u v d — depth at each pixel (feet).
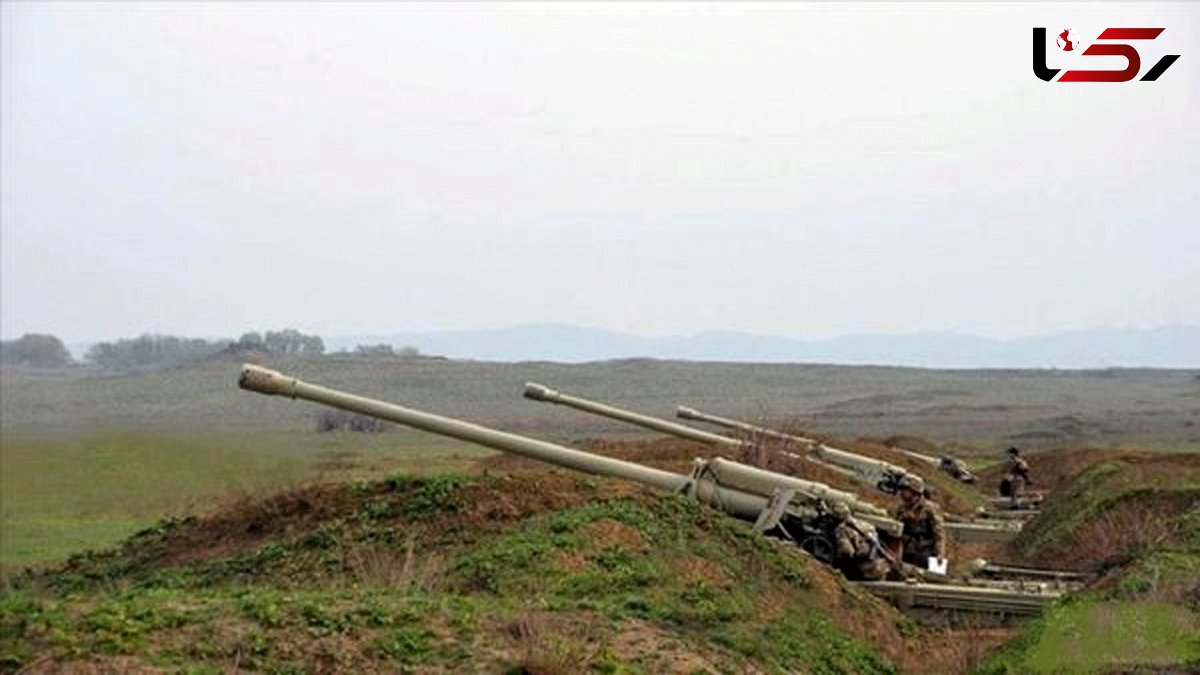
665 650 35.19
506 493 56.70
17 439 103.96
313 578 48.32
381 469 101.30
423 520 54.60
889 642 51.65
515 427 192.44
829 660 42.80
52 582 57.52
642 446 121.19
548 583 44.80
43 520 83.10
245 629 30.50
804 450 104.68
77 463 97.40
